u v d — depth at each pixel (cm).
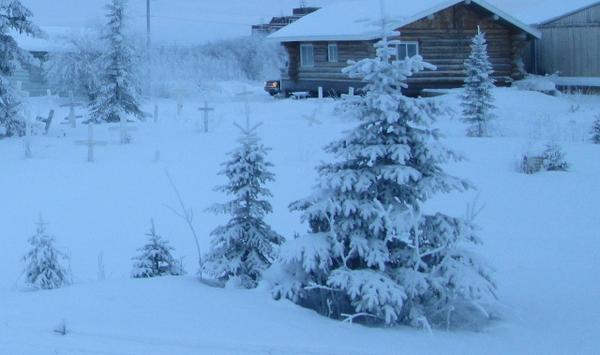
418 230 859
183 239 1429
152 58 4931
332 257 868
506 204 1609
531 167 1898
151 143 2512
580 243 1312
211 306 845
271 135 2558
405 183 868
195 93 4769
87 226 1541
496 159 2059
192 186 1867
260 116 3209
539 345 790
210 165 2100
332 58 4091
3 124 2706
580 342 802
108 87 3347
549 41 4141
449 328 850
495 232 1405
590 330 850
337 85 4053
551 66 4141
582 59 3978
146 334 747
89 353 696
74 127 3033
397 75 880
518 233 1393
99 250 1370
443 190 873
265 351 710
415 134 881
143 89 4375
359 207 859
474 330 850
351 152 877
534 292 1031
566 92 3903
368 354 713
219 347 717
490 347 775
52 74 4503
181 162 2162
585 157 2070
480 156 2105
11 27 2845
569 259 1216
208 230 1488
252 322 793
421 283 838
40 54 5103
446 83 3841
